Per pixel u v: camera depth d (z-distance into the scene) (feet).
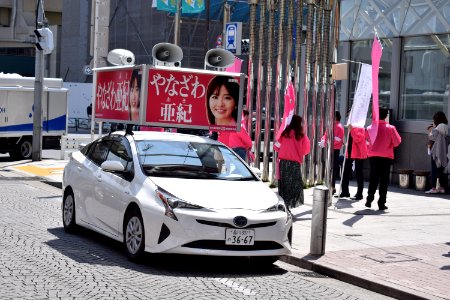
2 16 245.24
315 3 66.18
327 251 37.42
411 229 45.83
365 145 61.16
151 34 184.65
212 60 52.54
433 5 71.82
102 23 72.02
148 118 43.11
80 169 39.96
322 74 66.59
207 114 44.57
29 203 53.72
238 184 34.73
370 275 31.96
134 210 33.55
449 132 69.00
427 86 73.10
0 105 90.07
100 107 47.93
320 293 29.43
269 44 69.46
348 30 81.00
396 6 75.56
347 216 51.06
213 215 31.50
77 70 215.72
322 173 70.44
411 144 73.46
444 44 71.46
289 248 33.40
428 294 28.81
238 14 179.52
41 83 87.97
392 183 75.10
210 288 29.01
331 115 56.95
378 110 53.47
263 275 32.50
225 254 31.58
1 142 91.86
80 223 39.42
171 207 31.78
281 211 33.32
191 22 180.65
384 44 77.25
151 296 27.04
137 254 33.04
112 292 27.37
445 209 56.65
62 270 31.07
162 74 43.14
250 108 70.69
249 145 57.16
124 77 44.60
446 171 68.64
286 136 48.83
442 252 38.17
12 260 32.71
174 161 35.45
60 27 229.66
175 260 34.65
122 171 35.50
